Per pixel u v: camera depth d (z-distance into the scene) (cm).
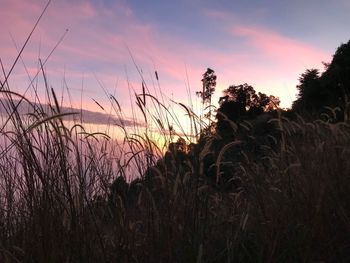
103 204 372
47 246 310
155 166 391
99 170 378
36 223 316
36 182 320
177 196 385
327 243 421
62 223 320
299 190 467
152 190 382
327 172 487
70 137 344
